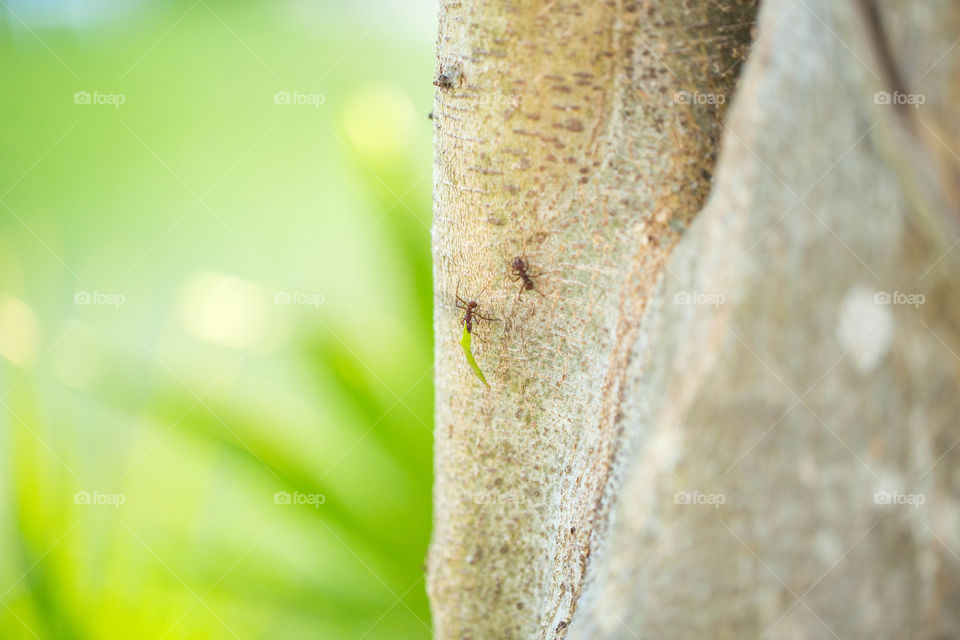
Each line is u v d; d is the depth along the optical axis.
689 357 0.76
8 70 2.29
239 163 2.10
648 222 0.79
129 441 0.94
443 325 0.83
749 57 0.78
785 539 0.75
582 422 0.81
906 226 0.75
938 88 0.75
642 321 0.79
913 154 0.75
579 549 0.80
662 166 0.79
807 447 0.75
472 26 0.79
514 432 0.82
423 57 2.36
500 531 0.83
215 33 2.46
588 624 0.77
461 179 0.81
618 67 0.79
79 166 2.09
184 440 0.94
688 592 0.76
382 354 0.94
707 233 0.77
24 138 2.16
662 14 0.78
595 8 0.78
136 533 0.92
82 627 0.90
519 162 0.80
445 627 0.85
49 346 0.97
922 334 0.75
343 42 2.40
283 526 0.93
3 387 0.93
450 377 0.83
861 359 0.75
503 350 0.81
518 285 0.80
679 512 0.76
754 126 0.76
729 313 0.76
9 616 0.89
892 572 0.75
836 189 0.75
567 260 0.80
